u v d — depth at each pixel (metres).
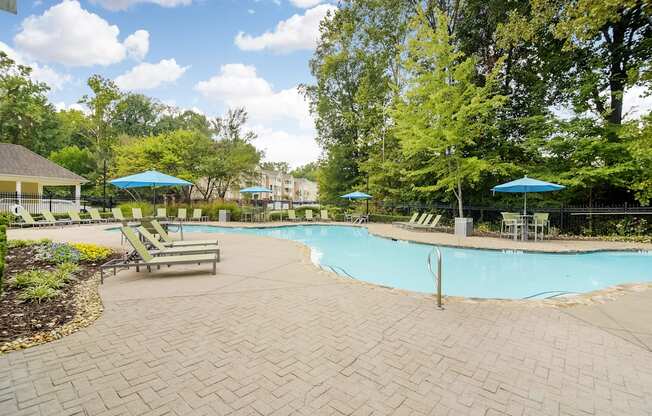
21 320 3.75
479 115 15.40
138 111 47.25
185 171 25.30
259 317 4.00
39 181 21.55
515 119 15.83
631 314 4.21
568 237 12.99
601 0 7.57
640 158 11.20
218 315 4.06
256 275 6.30
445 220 19.20
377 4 21.94
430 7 18.05
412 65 14.95
